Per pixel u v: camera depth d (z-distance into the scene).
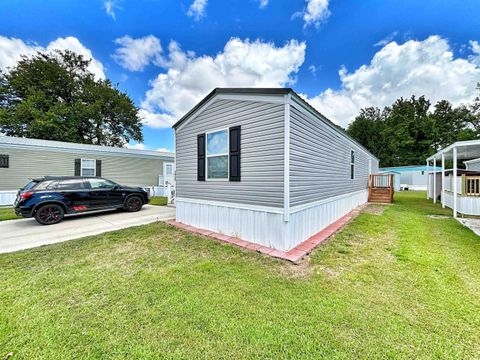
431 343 1.74
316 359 1.60
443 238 4.69
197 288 2.63
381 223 6.18
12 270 3.15
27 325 1.97
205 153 5.37
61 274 3.02
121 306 2.26
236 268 3.20
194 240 4.55
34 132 17.34
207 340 1.80
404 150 27.91
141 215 7.40
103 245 4.27
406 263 3.35
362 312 2.14
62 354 1.66
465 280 2.79
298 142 4.16
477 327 1.92
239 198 4.58
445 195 9.64
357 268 3.20
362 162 10.66
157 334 1.87
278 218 3.92
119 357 1.63
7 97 19.02
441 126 27.12
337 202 6.67
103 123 22.55
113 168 12.34
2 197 9.18
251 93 4.25
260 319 2.05
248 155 4.38
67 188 6.73
